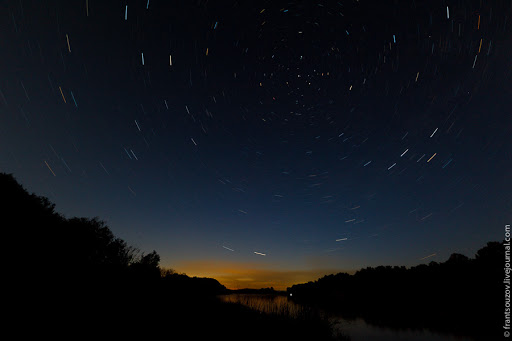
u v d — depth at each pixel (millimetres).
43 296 6188
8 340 3809
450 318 15141
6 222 7586
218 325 7168
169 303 9742
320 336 7496
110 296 8023
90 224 11172
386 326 13656
